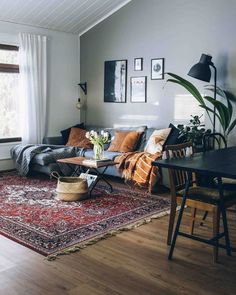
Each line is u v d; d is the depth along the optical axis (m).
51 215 4.03
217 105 5.04
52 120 7.13
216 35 5.48
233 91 5.34
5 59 6.37
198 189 3.24
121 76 6.78
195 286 2.56
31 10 6.17
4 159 6.47
